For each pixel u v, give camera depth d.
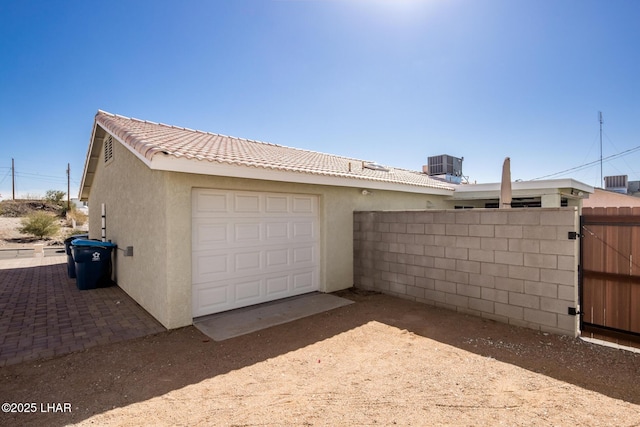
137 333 5.54
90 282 8.88
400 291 7.80
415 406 3.28
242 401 3.42
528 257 5.70
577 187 11.02
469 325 5.88
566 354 4.58
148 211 6.55
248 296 7.04
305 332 5.57
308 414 3.15
